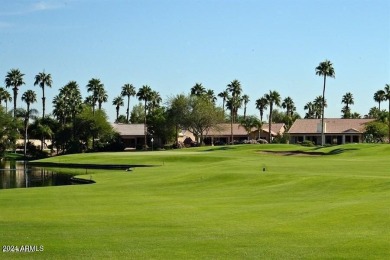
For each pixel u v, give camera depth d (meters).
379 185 32.47
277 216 23.44
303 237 18.62
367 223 19.97
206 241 18.73
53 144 137.50
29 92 164.38
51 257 17.20
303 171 45.62
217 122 144.75
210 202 30.53
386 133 131.75
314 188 34.41
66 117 152.62
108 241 19.22
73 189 41.81
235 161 66.81
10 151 136.25
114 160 85.69
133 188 41.84
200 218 24.02
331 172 43.84
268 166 53.44
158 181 46.12
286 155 85.44
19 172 74.19
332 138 145.12
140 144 153.12
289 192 33.78
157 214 25.70
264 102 182.00
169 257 16.67
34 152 133.00
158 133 149.62
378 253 15.93
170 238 19.47
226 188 38.75
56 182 58.03
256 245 17.80
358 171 44.72
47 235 20.56
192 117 142.38
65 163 86.62
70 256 17.25
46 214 26.70
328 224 20.52
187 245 18.19
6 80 154.62
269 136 156.25
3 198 35.19
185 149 117.94
